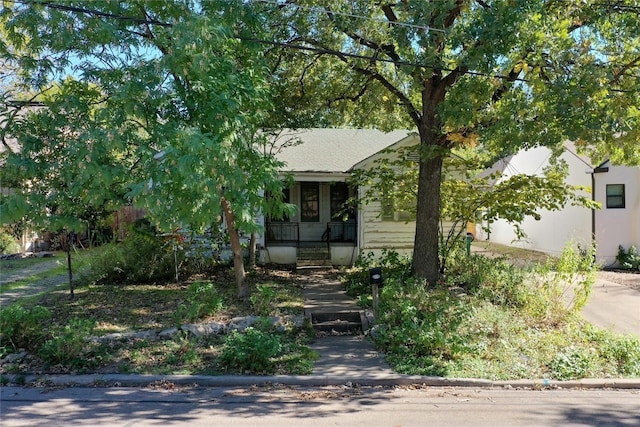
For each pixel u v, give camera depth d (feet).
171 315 32.83
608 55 33.24
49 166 24.48
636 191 57.11
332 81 47.80
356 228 57.31
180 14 26.20
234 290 40.14
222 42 26.22
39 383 23.62
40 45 25.29
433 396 22.70
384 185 45.73
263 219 55.21
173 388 23.38
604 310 37.29
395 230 56.70
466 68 30.73
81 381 23.79
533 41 28.78
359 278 45.34
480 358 27.02
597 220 57.72
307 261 54.54
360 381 24.16
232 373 24.77
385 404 21.54
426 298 30.99
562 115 27.84
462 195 43.65
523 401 22.21
